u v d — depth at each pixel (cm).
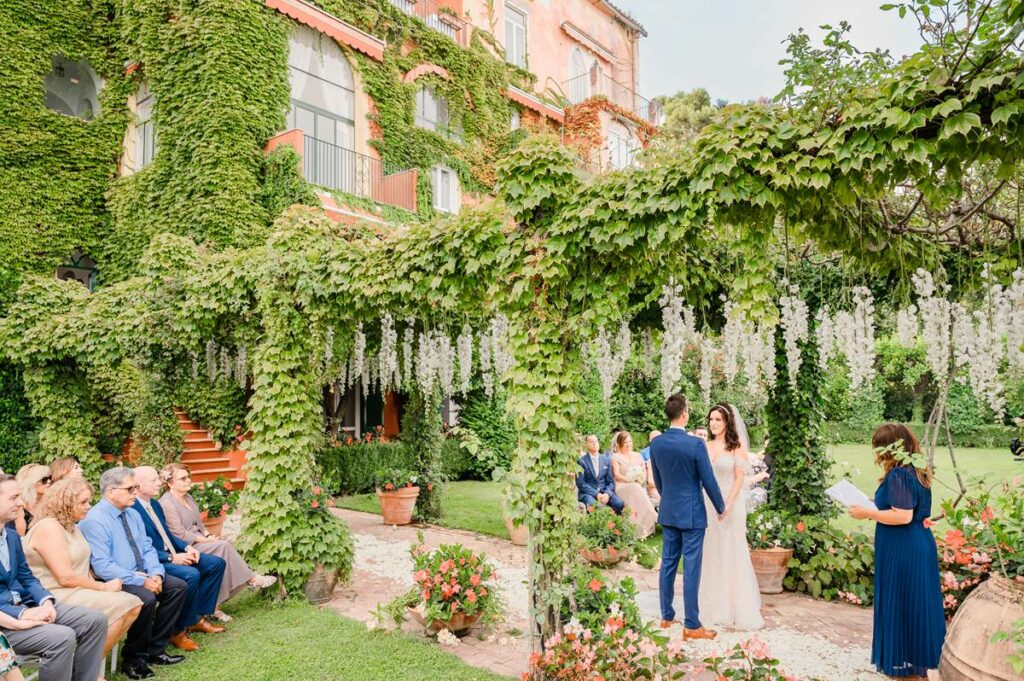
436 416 976
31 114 1163
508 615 538
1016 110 272
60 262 1184
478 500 1161
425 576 477
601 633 389
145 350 774
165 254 1005
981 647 311
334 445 1195
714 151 340
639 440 1559
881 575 394
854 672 417
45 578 393
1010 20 268
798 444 659
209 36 1132
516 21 1938
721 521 511
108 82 1266
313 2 1328
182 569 466
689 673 414
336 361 816
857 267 480
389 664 430
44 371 840
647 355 702
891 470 393
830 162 315
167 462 948
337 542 603
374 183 1421
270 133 1201
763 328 454
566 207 413
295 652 452
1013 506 445
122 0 1252
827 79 318
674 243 393
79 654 362
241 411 1212
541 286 432
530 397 430
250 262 636
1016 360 397
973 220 484
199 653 451
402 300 527
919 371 1794
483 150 1683
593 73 2172
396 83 1479
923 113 290
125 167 1271
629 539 688
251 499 593
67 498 407
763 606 554
